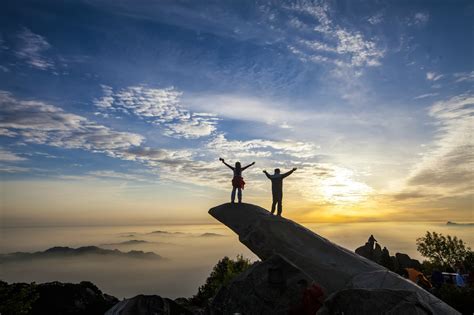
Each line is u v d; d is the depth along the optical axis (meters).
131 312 12.89
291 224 15.53
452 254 27.33
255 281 12.16
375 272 12.27
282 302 11.61
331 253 13.96
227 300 12.29
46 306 16.22
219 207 17.06
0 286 15.16
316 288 10.34
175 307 14.21
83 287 18.08
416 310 8.28
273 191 16.42
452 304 14.04
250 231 15.26
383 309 8.42
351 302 8.80
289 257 13.67
